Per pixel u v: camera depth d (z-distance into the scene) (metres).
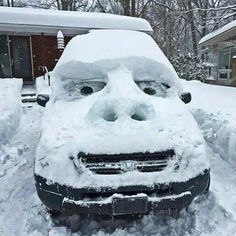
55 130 2.92
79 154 2.56
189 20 25.16
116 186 2.46
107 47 3.97
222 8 11.55
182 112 3.28
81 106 3.34
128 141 2.62
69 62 3.79
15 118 6.80
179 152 2.63
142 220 2.83
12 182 3.75
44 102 3.97
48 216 2.90
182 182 2.53
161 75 3.87
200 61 18.77
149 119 3.05
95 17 14.16
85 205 2.44
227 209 2.95
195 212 2.93
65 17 13.62
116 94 3.25
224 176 3.80
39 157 2.69
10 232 2.73
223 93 9.36
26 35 13.81
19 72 14.15
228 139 4.66
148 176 2.51
